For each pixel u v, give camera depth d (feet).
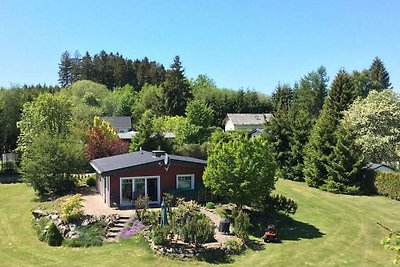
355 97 176.86
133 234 74.95
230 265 64.28
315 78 308.81
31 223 89.15
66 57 423.23
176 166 96.84
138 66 412.98
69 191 113.80
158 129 164.45
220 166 83.41
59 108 154.61
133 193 93.15
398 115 142.00
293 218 95.71
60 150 112.78
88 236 75.00
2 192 124.57
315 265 66.23
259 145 85.05
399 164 147.84
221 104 310.04
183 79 282.77
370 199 117.29
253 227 83.66
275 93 329.72
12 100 186.39
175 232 71.56
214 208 92.07
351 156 124.67
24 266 63.05
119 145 143.95
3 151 176.65
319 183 131.75
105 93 315.37
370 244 79.25
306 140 146.82
